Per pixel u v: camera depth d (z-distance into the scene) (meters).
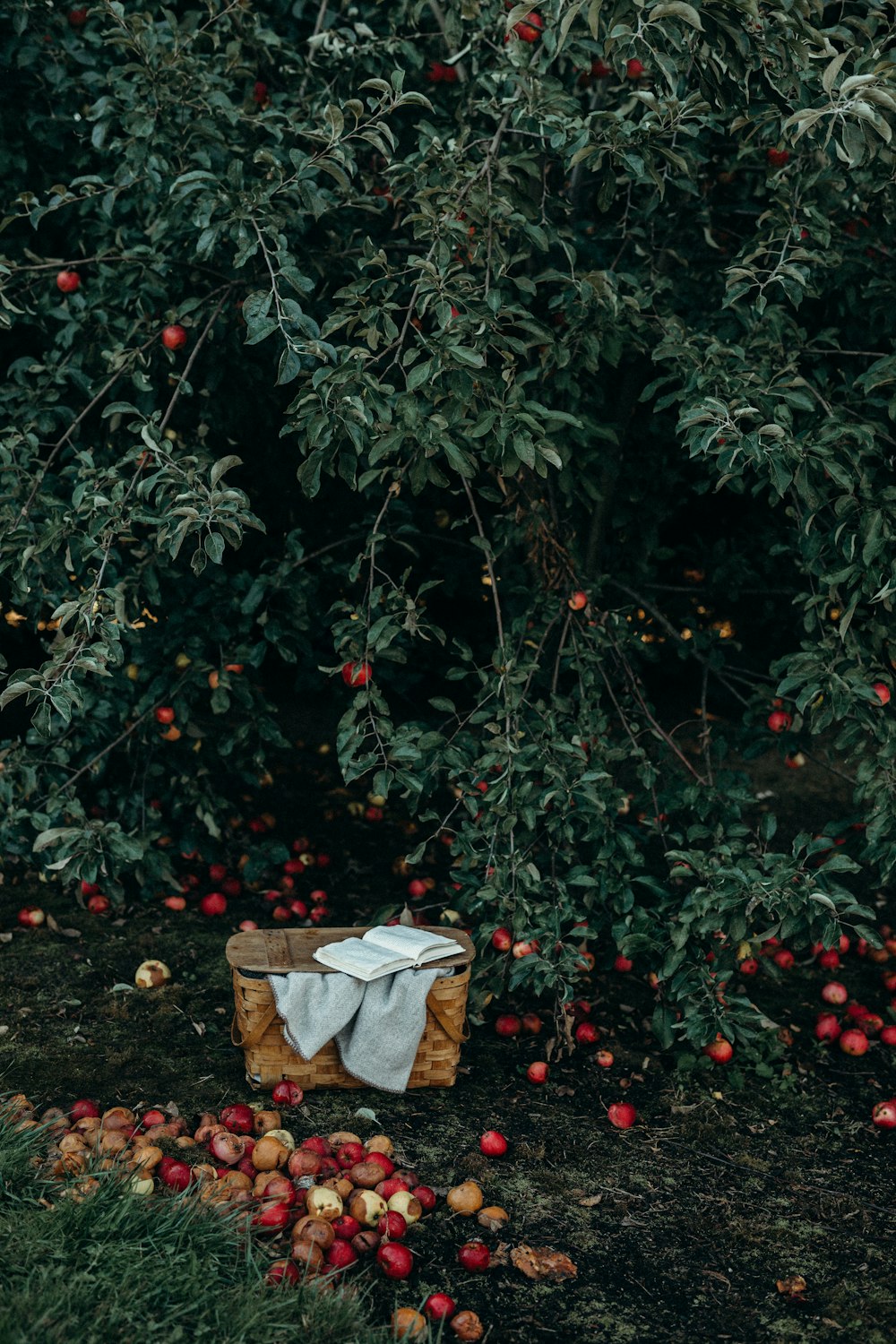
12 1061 3.74
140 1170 2.94
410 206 4.41
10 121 4.55
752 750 4.41
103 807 5.49
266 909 5.16
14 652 7.04
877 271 4.30
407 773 3.99
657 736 4.55
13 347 5.04
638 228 4.41
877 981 4.86
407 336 4.38
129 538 4.14
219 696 4.65
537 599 4.51
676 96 3.40
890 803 3.80
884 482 4.22
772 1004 4.58
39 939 4.73
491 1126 3.54
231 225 3.69
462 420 3.55
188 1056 3.84
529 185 3.99
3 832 4.53
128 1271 2.50
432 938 3.73
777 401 3.65
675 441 5.15
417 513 5.65
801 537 3.81
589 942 4.88
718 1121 3.66
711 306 4.81
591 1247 2.98
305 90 4.63
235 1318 2.44
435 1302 2.63
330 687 8.12
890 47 3.90
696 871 3.96
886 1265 2.98
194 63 4.07
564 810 4.00
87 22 4.75
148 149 3.98
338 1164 3.15
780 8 3.27
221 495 3.47
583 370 4.67
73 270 4.66
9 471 4.16
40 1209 2.75
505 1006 4.38
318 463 3.52
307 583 4.65
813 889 3.69
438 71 4.66
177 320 4.26
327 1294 2.57
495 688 4.11
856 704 3.83
